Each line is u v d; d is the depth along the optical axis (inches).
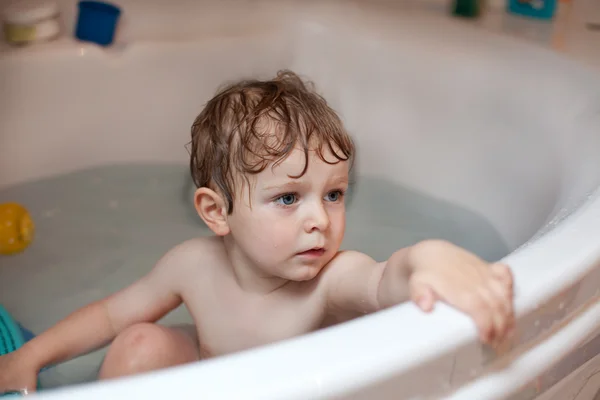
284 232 27.6
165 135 54.8
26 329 37.6
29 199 49.4
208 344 32.6
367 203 52.4
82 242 47.3
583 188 33.2
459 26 55.6
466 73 49.7
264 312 31.6
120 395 16.6
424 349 19.1
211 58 54.8
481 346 20.7
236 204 28.8
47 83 49.2
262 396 17.0
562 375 25.1
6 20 48.3
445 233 48.3
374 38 54.8
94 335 32.8
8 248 44.5
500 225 45.9
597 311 25.6
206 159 30.0
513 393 22.2
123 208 51.2
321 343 18.9
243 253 30.9
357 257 29.9
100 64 50.8
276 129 27.7
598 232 25.0
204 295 32.7
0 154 48.5
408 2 61.6
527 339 23.0
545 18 57.8
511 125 46.9
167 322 39.9
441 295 20.8
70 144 51.4
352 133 56.2
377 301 27.0
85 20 50.7
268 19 58.0
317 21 57.6
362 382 18.1
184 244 34.1
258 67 56.9
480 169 48.5
